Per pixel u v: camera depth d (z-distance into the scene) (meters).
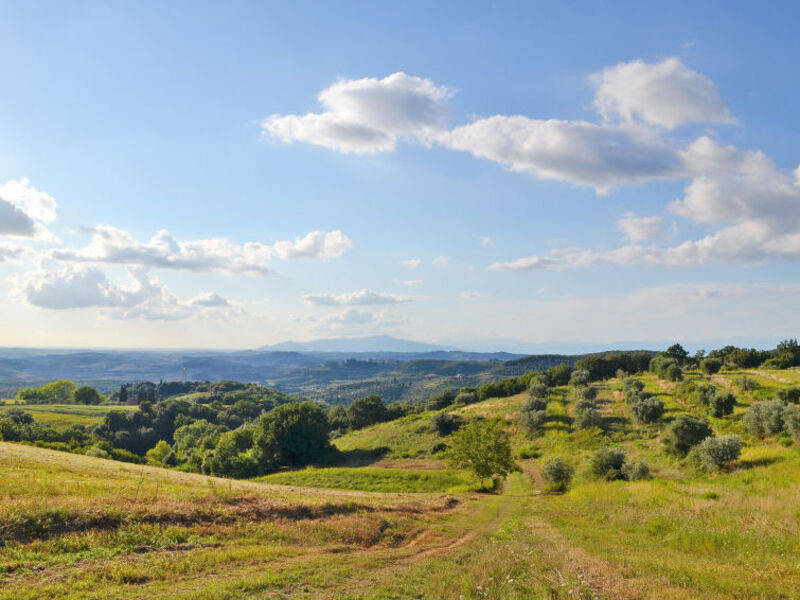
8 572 12.75
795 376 87.06
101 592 11.96
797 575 13.85
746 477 36.12
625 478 45.75
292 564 15.66
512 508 35.28
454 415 104.31
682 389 85.75
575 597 11.37
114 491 22.20
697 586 12.64
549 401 102.06
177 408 183.00
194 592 12.25
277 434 88.88
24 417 137.75
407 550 19.84
